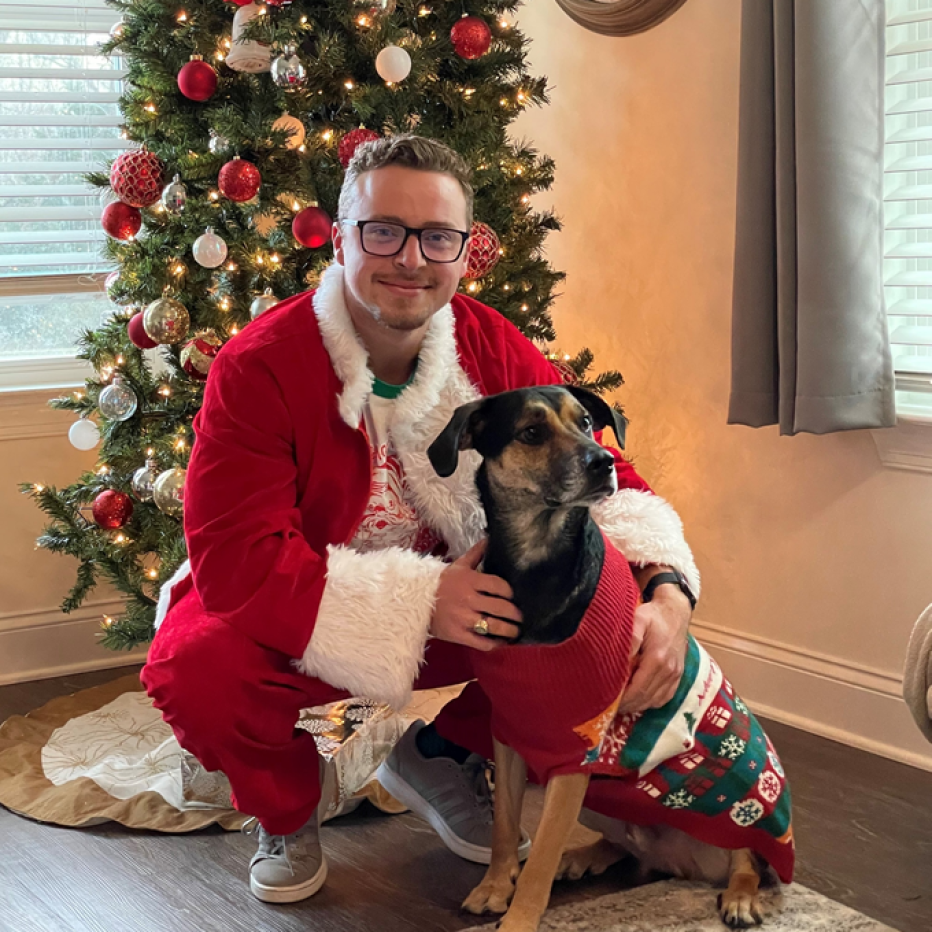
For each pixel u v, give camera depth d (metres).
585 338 3.28
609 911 1.78
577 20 3.12
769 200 2.42
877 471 2.48
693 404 2.91
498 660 1.58
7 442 3.04
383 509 1.89
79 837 2.12
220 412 1.77
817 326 2.30
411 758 2.09
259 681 1.72
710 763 1.69
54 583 3.11
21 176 3.19
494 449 1.60
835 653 2.61
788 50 2.30
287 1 2.30
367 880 1.94
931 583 2.41
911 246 2.49
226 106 2.35
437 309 1.79
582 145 3.20
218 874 1.97
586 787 1.69
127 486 2.57
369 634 1.69
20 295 3.20
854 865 1.97
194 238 2.48
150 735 2.58
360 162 1.75
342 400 1.78
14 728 2.65
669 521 1.88
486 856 1.98
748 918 1.72
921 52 2.39
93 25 3.16
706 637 2.90
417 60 2.36
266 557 1.70
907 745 2.46
